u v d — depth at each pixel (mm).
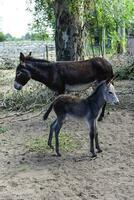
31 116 11172
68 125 10000
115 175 6820
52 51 26469
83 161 7543
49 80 10438
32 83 14094
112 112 11203
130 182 6516
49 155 7941
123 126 9836
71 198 5965
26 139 9047
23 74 10531
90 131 7695
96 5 13641
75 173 6965
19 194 6188
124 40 18219
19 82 10656
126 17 14914
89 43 15367
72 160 7609
